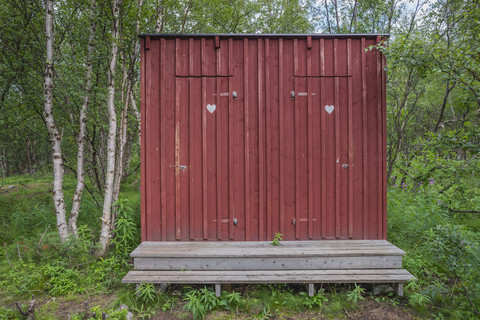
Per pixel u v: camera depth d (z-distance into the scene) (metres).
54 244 4.27
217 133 3.97
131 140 7.86
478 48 3.79
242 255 3.45
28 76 5.39
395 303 3.28
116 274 3.89
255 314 3.14
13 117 5.67
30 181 10.52
